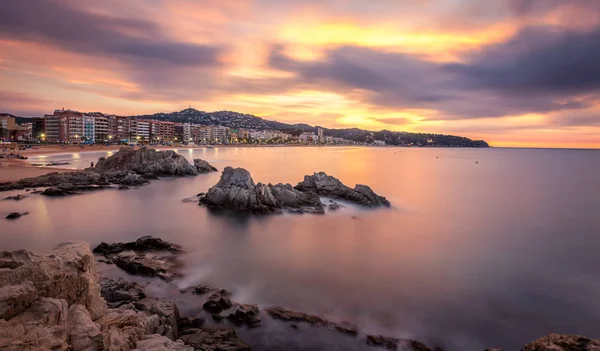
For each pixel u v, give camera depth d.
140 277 23.59
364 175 100.31
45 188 58.66
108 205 49.41
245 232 37.38
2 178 65.31
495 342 18.56
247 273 26.08
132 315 12.55
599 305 22.84
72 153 156.38
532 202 59.91
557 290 24.94
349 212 47.88
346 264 28.75
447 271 27.94
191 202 52.19
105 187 63.34
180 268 26.11
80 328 9.23
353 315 20.30
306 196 50.62
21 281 9.10
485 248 34.19
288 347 16.36
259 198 47.03
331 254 31.16
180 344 11.76
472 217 47.84
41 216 41.53
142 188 65.62
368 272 27.14
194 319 17.72
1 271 8.98
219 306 19.19
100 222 40.06
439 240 36.66
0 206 45.66
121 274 23.88
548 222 45.62
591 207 55.78
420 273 27.33
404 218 46.19
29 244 31.78
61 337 8.31
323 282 24.94
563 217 48.62
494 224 44.12
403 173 108.62
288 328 17.92
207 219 42.47
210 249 31.45
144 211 46.16
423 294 23.66
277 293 22.80
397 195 65.81
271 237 35.81
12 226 37.00
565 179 96.06
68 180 64.06
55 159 121.31
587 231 41.06
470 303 22.66
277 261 28.91
